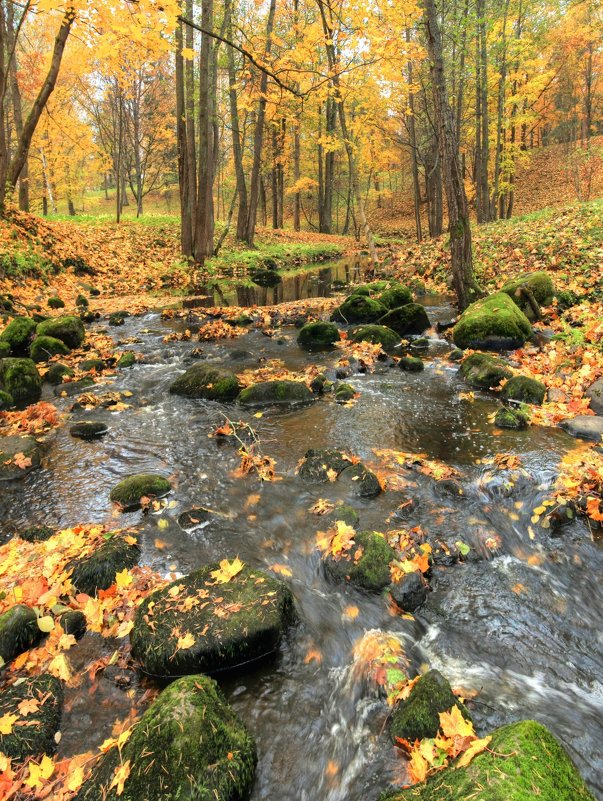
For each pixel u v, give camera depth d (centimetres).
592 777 229
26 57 2188
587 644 308
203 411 668
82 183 3216
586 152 2259
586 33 2130
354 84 1267
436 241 1969
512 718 257
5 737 245
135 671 296
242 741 242
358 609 333
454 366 792
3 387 741
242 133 2302
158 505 459
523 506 426
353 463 499
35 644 316
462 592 347
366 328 944
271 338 1013
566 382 650
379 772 232
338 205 4147
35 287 1355
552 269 1112
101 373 822
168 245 2075
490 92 2322
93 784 223
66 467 538
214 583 332
